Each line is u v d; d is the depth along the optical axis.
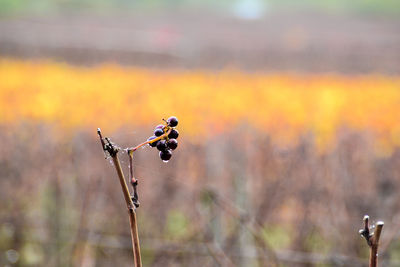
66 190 12.75
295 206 13.38
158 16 114.12
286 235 13.35
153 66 45.69
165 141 4.36
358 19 114.50
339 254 12.22
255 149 14.27
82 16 103.31
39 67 38.00
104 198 13.45
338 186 13.43
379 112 21.27
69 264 11.36
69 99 22.23
